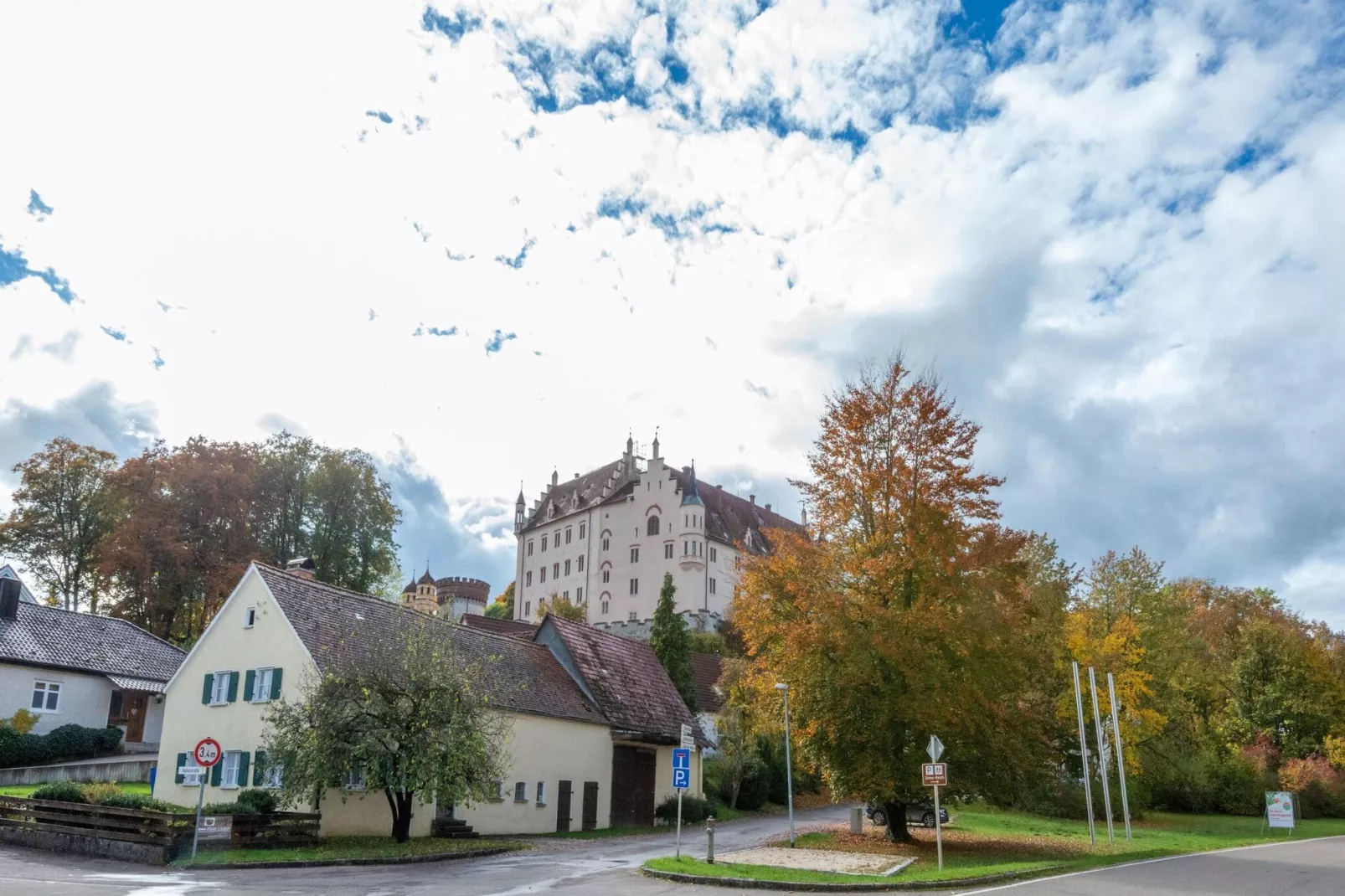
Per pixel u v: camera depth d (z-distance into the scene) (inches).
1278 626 2503.7
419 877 772.6
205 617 2309.3
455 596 5516.7
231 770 1173.1
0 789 1312.7
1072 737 1690.5
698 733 1681.8
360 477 2694.4
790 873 795.4
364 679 971.9
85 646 1748.3
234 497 2332.7
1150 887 757.9
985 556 1059.9
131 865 807.1
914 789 1043.3
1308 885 787.4
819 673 1066.1
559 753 1348.4
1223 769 2071.9
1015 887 745.0
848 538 1149.1
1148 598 2000.5
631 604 4328.3
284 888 673.6
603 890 703.1
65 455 2298.2
